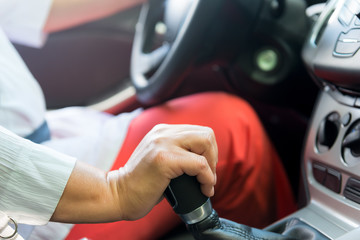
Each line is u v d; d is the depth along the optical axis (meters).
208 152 0.46
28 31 1.12
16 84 0.70
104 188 0.46
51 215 0.45
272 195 0.73
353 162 0.53
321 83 0.61
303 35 0.81
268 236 0.49
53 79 1.26
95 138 0.75
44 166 0.44
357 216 0.52
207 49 0.80
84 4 1.17
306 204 0.62
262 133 0.74
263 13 0.81
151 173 0.44
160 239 0.70
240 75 0.88
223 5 0.75
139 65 0.97
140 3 1.27
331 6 0.62
